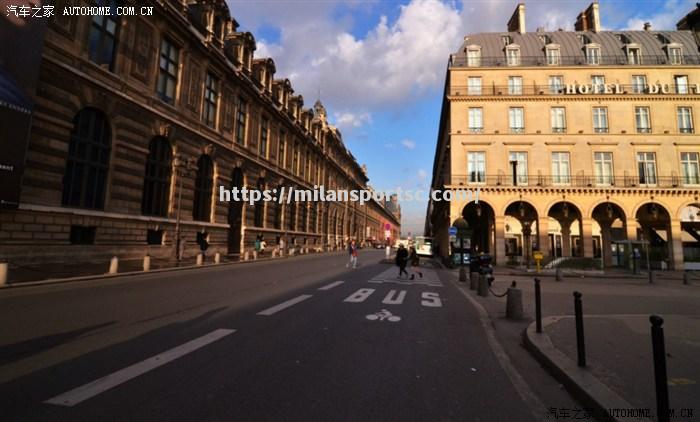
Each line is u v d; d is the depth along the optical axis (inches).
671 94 1218.0
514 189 1198.9
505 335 269.3
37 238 572.7
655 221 1334.9
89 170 673.6
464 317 328.8
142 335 235.1
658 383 126.3
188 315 298.4
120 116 730.8
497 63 1320.1
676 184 1190.9
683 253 1162.0
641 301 456.1
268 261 1065.5
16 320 264.1
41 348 204.2
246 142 1274.6
